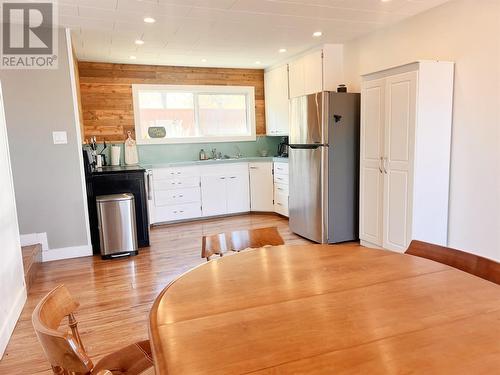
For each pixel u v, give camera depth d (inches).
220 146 239.3
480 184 119.5
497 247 116.0
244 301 44.8
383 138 136.9
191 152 232.2
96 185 156.9
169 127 228.5
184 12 128.0
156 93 223.1
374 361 31.9
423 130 123.0
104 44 167.9
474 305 41.8
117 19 133.6
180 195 211.5
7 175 100.9
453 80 124.8
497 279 51.2
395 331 36.6
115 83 209.6
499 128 112.9
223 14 131.4
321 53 176.7
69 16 129.4
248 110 244.7
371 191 145.9
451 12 124.6
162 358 33.3
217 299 45.7
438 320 38.6
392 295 45.1
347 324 38.3
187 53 189.9
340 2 123.1
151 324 40.0
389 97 132.4
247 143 245.9
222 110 241.1
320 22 144.9
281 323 39.0
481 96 117.1
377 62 159.0
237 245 74.1
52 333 34.2
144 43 167.8
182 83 224.5
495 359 31.8
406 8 130.8
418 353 32.9
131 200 152.5
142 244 165.0
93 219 158.2
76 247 154.7
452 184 128.6
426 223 127.9
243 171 226.2
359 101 157.6
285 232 186.4
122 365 49.8
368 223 149.2
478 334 35.7
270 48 185.0
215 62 216.2
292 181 179.8
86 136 206.2
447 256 58.8
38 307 41.1
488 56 114.3
